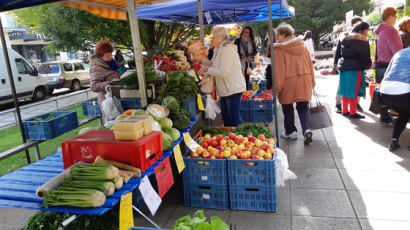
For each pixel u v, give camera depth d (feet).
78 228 7.27
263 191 10.75
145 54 14.56
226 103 16.25
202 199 11.41
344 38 20.31
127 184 6.51
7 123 24.44
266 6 27.12
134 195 10.98
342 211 10.55
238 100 15.58
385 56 18.35
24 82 44.16
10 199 6.18
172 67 13.38
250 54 25.41
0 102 40.63
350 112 21.72
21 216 11.90
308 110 17.28
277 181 11.28
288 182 12.96
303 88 16.58
